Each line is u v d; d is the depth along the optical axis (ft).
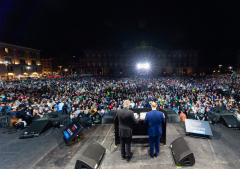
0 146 13.71
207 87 57.11
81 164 9.47
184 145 10.59
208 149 12.03
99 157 10.46
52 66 249.96
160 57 203.10
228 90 48.52
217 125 16.92
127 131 10.14
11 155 12.07
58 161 11.03
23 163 10.89
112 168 9.95
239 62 164.55
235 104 28.17
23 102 32.01
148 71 205.16
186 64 200.95
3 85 69.26
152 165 10.15
